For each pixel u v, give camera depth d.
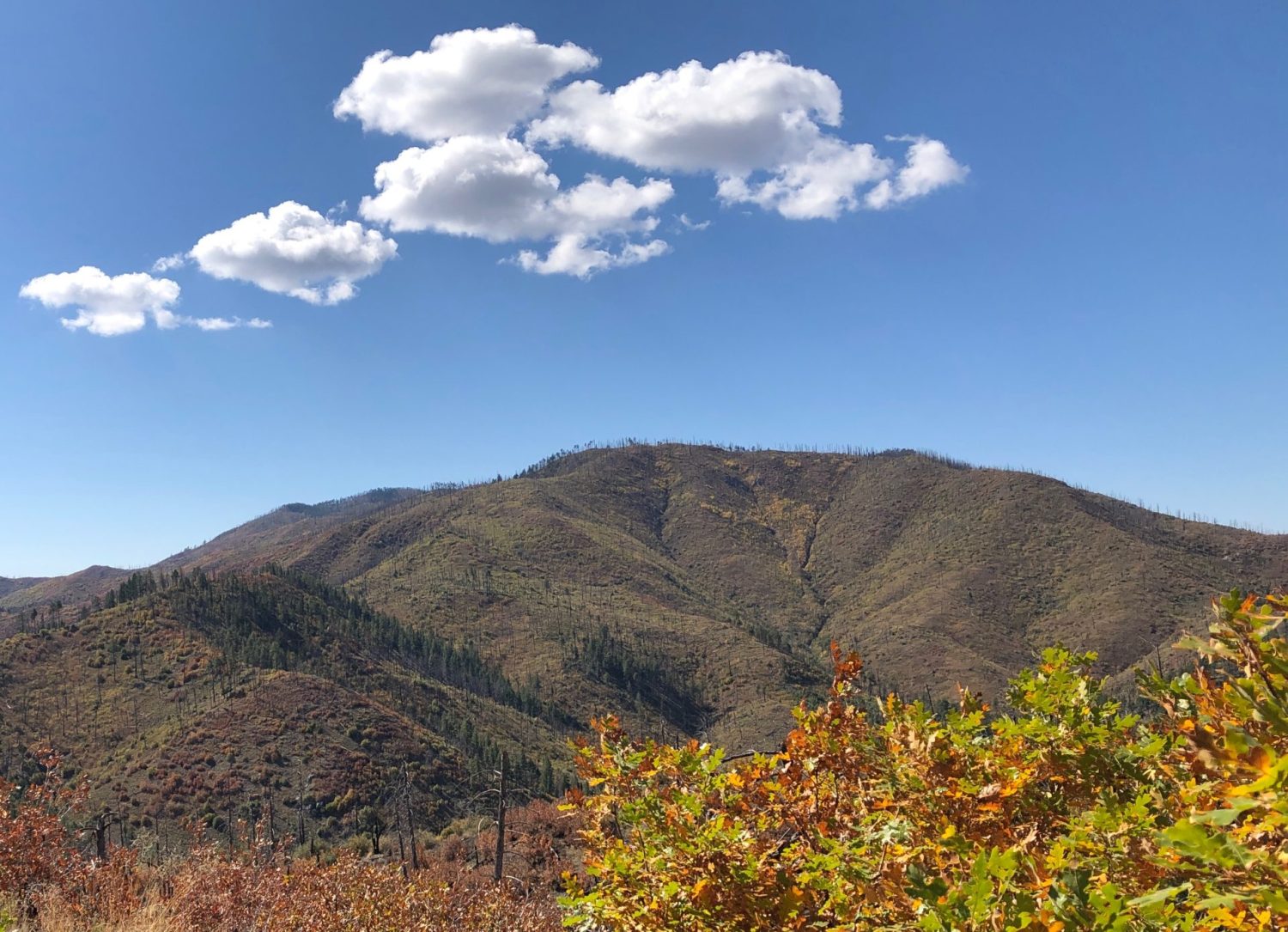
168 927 8.04
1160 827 2.45
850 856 2.75
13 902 7.75
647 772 3.48
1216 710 2.09
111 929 7.49
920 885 2.26
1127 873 2.32
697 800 3.21
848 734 3.38
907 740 3.17
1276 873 1.56
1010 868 1.90
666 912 2.96
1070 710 3.07
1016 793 2.93
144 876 9.99
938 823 2.83
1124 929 1.75
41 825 8.80
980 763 3.04
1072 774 2.93
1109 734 2.88
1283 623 1.83
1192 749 2.47
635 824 3.36
